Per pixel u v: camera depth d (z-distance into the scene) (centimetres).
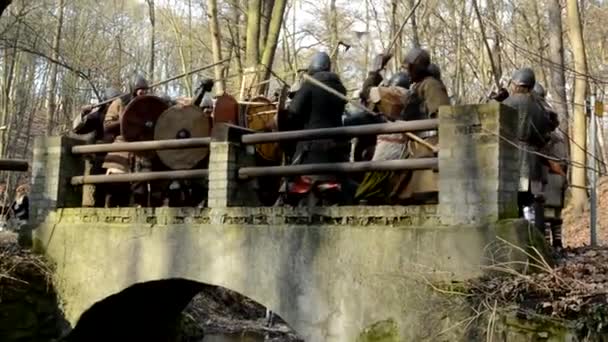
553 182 798
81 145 848
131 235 769
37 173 855
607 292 504
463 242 570
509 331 509
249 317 1569
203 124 800
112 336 875
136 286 773
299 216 665
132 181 793
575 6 1652
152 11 2755
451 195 585
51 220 835
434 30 2617
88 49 2852
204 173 738
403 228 602
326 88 685
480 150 575
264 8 1424
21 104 3094
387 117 688
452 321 557
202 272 715
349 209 638
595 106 961
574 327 479
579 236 1542
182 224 735
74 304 800
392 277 602
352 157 780
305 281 652
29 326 792
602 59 2817
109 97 923
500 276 550
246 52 1333
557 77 1620
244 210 696
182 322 1184
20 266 795
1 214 1162
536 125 705
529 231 555
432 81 655
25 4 2053
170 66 3388
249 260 687
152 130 822
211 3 1507
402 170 630
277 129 734
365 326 612
